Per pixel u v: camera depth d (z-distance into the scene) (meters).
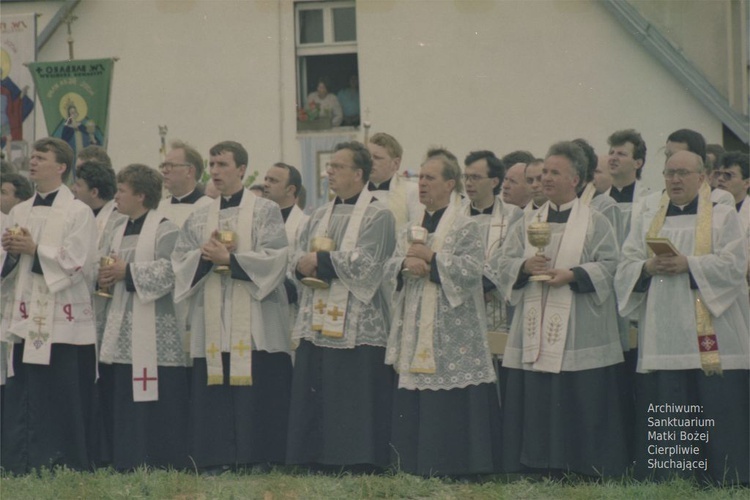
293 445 9.58
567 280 9.14
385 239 9.75
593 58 15.92
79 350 10.09
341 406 9.52
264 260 9.73
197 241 9.98
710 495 8.53
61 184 10.26
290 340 10.08
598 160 10.66
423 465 9.19
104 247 10.50
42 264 9.92
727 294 8.89
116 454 9.97
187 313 10.23
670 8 15.80
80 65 13.62
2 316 10.19
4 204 10.93
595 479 9.14
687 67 15.62
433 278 9.30
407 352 9.37
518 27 16.08
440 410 9.23
